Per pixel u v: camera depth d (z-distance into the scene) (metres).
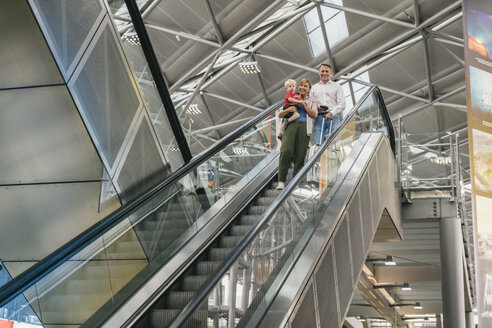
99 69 6.77
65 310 5.24
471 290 20.58
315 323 6.17
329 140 8.23
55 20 5.83
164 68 23.23
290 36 23.27
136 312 5.70
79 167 6.71
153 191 6.90
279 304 5.44
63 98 6.18
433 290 24.25
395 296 25.31
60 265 5.18
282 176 8.80
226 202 8.95
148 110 8.20
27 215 6.86
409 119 28.25
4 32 5.65
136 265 6.56
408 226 17.38
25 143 6.41
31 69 5.93
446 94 25.58
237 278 4.80
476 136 8.57
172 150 9.16
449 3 20.81
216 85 26.47
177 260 6.84
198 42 21.81
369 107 12.64
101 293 5.79
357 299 23.61
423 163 13.95
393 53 23.78
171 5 20.50
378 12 21.56
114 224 5.87
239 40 22.16
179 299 6.12
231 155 9.74
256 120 10.20
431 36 22.47
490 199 8.29
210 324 4.30
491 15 8.94
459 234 13.52
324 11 22.06
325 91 10.22
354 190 8.73
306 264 6.21
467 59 8.91
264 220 5.40
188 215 8.04
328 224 7.21
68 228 7.06
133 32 7.99
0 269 6.92
